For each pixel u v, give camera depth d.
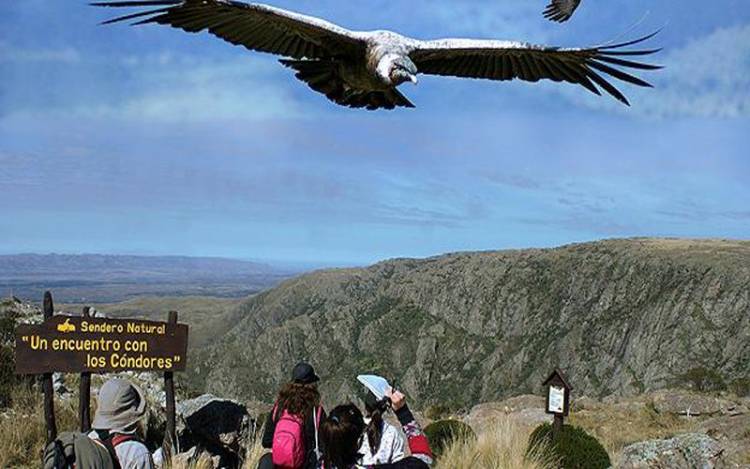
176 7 4.30
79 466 4.80
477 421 20.78
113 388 5.20
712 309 108.94
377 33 4.69
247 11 4.45
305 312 192.25
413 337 153.12
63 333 11.41
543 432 14.04
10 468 11.23
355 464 6.17
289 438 6.35
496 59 4.83
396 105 4.81
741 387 57.22
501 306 145.75
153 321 11.74
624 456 11.48
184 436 12.40
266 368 166.62
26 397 13.80
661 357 107.44
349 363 155.75
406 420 6.30
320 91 4.73
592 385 116.44
